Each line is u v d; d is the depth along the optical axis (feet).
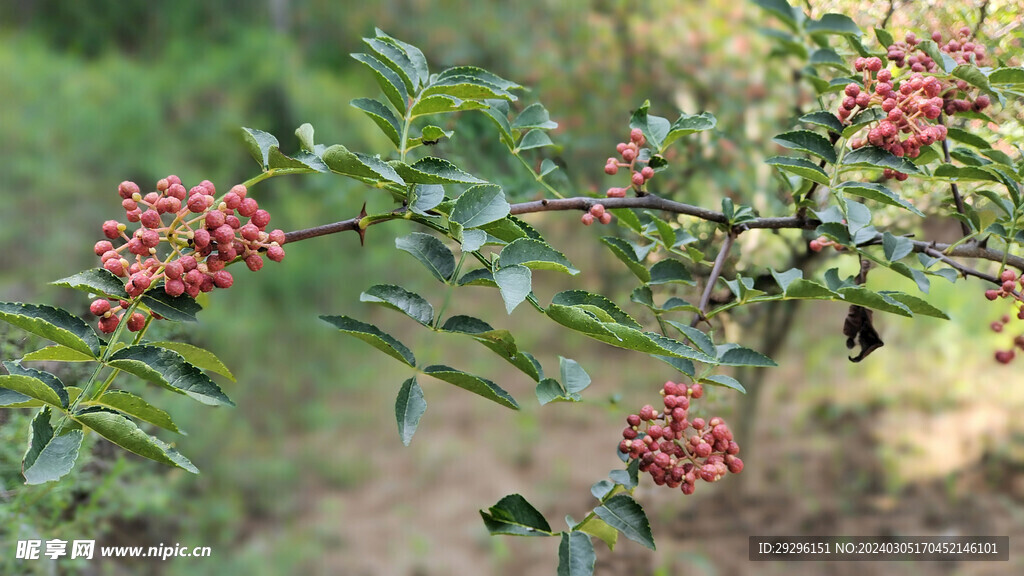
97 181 5.24
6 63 5.89
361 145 5.88
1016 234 1.30
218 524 3.39
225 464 3.76
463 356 4.96
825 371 4.89
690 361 1.18
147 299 1.02
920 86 1.20
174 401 3.27
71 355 0.99
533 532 1.12
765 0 1.73
